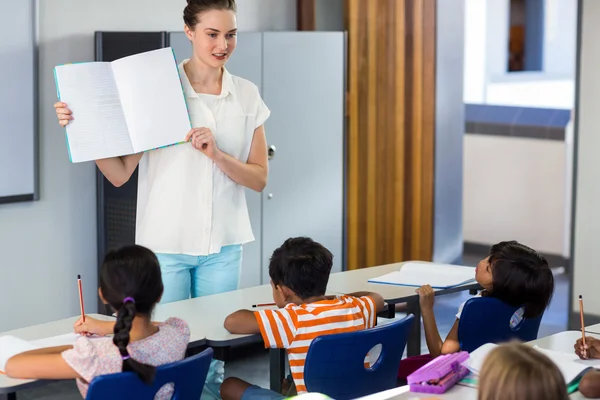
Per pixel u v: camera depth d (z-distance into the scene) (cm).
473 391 266
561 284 764
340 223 630
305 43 598
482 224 887
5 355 282
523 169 852
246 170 381
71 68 359
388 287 398
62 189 542
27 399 472
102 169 369
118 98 365
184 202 377
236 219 389
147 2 572
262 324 311
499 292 353
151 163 382
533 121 843
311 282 324
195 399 279
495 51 931
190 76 382
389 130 670
